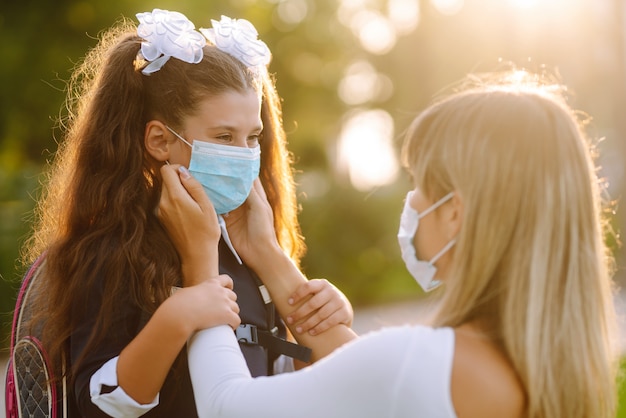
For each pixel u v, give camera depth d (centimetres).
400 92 2169
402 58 2166
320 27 1834
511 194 206
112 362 238
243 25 285
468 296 209
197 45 266
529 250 205
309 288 277
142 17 266
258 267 280
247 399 211
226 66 268
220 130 266
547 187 206
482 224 207
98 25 1369
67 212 268
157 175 275
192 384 237
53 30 1405
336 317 279
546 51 1920
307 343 279
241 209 288
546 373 203
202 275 252
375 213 1460
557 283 206
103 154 267
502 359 207
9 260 981
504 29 1988
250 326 266
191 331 231
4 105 1378
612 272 261
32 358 261
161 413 250
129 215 258
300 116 1872
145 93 271
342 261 1435
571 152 211
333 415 203
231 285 250
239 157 268
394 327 211
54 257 257
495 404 201
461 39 2070
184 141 266
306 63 1878
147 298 247
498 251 206
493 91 219
